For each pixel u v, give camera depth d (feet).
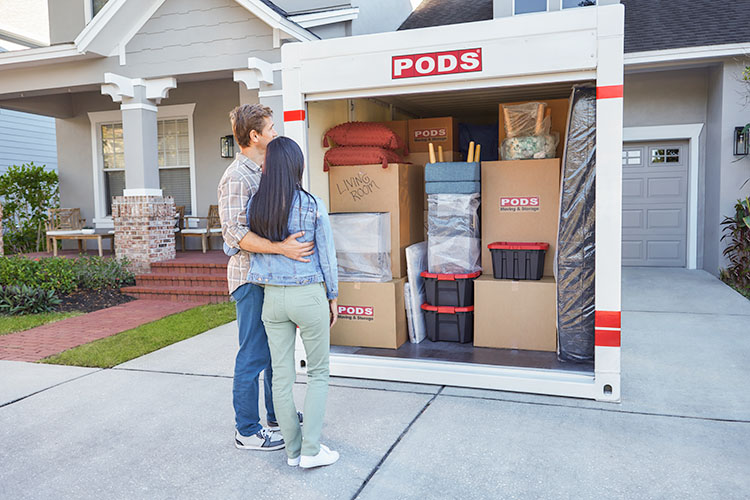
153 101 27.86
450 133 17.44
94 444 10.59
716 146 27.91
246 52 25.40
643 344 16.61
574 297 13.60
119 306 23.98
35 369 15.40
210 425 11.38
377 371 13.67
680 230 31.04
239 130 9.67
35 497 8.74
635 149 31.35
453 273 15.46
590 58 11.45
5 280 24.39
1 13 44.29
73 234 31.96
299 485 8.89
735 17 27.89
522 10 31.65
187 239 34.88
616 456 9.54
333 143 16.24
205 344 17.70
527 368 12.77
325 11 29.01
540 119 15.10
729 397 12.16
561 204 13.58
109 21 26.00
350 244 15.19
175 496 8.67
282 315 9.03
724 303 21.99
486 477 8.95
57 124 37.76
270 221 8.73
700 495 8.27
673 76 29.91
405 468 9.32
